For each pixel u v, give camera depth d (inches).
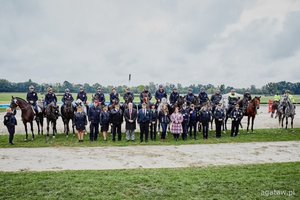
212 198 358.0
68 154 597.0
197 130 956.6
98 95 878.4
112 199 353.1
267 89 6343.5
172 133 802.2
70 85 6496.1
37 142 730.2
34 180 417.7
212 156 582.2
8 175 443.2
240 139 775.7
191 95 896.3
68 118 798.5
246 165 508.1
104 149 648.4
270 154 601.0
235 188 390.0
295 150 639.8
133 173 454.6
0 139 770.2
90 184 401.7
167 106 813.9
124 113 765.3
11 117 704.4
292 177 434.0
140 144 709.9
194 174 448.5
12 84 6914.4
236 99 904.9
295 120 1227.2
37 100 827.4
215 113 804.6
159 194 369.4
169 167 497.4
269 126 1042.1
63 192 374.0
